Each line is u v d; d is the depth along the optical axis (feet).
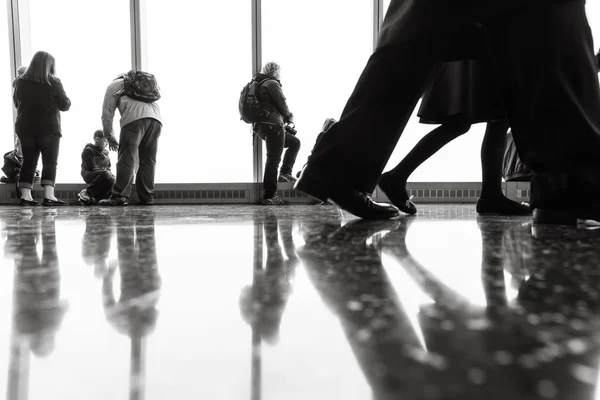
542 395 0.51
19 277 1.47
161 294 1.18
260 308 1.00
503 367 0.60
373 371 0.59
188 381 0.56
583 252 2.09
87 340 0.75
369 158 4.29
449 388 0.53
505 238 2.81
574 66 3.64
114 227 4.07
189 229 3.74
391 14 4.20
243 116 15.92
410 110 4.22
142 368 0.61
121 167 14.61
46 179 15.14
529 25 3.68
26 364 0.63
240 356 0.66
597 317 0.88
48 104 14.97
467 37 3.87
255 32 18.78
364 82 4.22
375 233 3.30
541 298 1.09
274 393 0.52
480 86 5.82
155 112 15.08
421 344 0.71
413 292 1.18
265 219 5.37
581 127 3.60
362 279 1.40
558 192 3.74
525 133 3.81
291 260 1.89
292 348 0.70
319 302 1.06
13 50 18.70
